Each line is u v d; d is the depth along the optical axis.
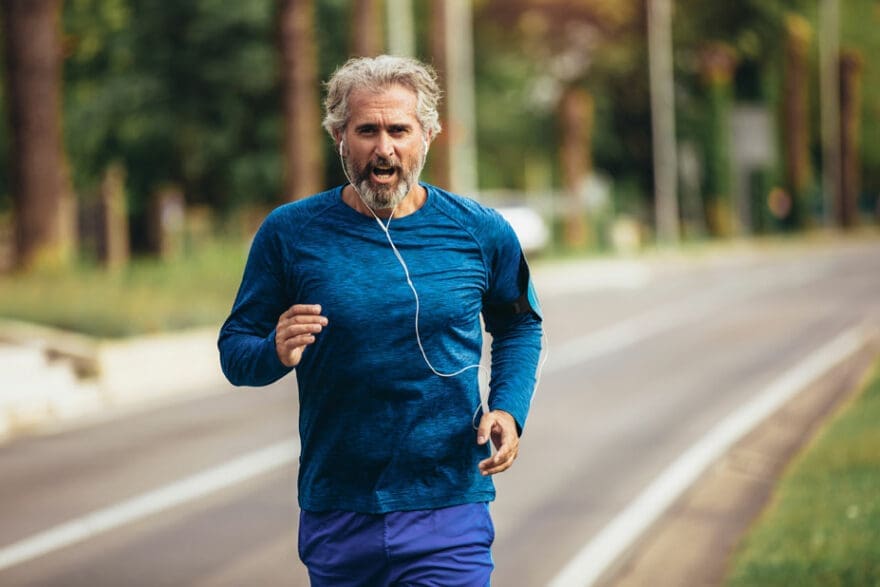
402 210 3.48
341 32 34.25
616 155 54.59
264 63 33.28
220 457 10.09
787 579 5.55
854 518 6.39
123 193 34.78
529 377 3.60
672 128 53.22
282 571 6.75
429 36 38.81
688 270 35.09
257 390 14.02
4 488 9.16
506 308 3.66
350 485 3.48
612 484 8.55
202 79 33.84
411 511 3.48
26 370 12.98
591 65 52.31
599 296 26.33
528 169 52.69
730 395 12.27
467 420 3.51
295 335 3.26
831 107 62.09
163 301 17.41
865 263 34.91
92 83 34.56
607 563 6.62
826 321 18.97
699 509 7.75
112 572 6.85
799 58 58.84
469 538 3.52
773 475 8.63
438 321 3.42
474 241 3.50
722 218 52.47
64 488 9.10
